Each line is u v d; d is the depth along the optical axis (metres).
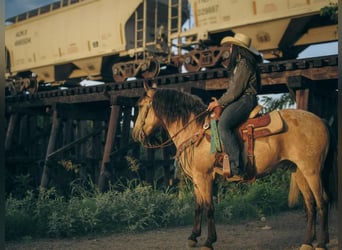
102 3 18.69
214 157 4.45
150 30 18.30
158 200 7.21
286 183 9.43
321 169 4.36
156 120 5.01
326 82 10.31
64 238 5.95
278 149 4.34
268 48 14.08
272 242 5.34
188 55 14.95
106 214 6.68
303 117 4.41
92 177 14.59
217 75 11.01
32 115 17.16
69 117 14.41
